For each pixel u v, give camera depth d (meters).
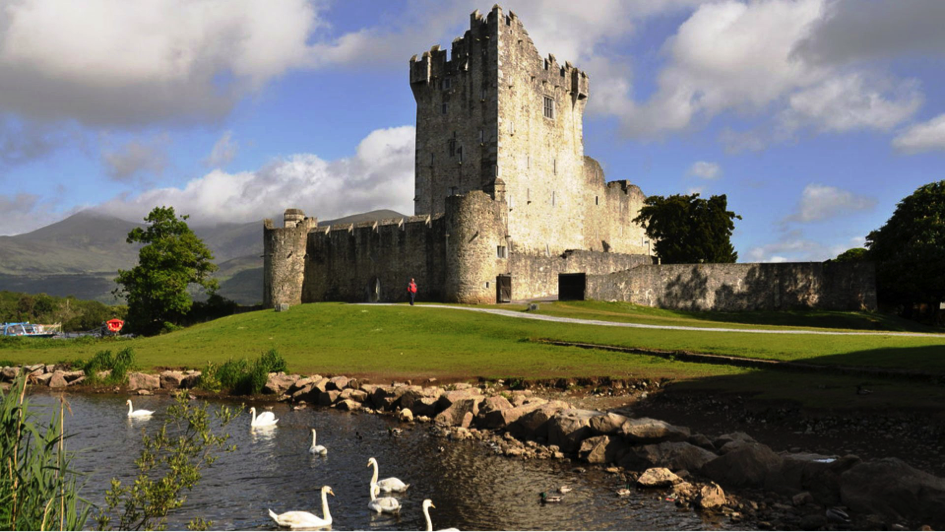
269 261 84.31
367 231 78.75
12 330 120.81
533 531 16.84
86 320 182.50
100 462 23.69
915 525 15.67
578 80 96.50
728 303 82.00
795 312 79.56
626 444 22.70
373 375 39.03
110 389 41.78
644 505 18.30
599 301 73.50
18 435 12.45
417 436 27.36
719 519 17.06
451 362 42.44
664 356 39.97
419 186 91.31
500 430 27.64
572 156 96.25
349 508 18.91
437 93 90.19
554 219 92.56
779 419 25.23
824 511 17.00
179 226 84.06
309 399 36.56
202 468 22.83
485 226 70.19
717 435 24.23
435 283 73.12
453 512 18.36
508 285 71.62
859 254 118.00
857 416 24.03
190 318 85.81
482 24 86.25
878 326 72.94
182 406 14.96
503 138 85.00
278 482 21.30
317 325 60.56
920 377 28.61
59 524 12.58
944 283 75.38
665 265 81.38
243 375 39.81
